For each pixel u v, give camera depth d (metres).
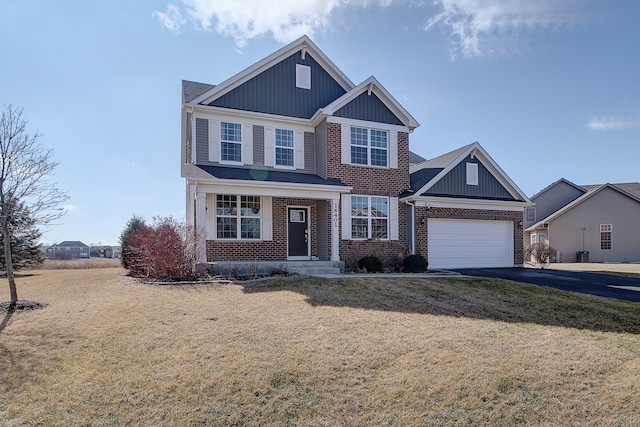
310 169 16.16
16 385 4.36
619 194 28.33
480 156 17.67
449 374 4.77
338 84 17.19
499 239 17.56
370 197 15.84
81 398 4.12
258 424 3.79
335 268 13.43
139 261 12.68
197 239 11.54
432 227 16.25
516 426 3.84
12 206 8.24
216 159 14.55
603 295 9.59
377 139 16.30
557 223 29.36
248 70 15.22
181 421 3.79
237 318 6.79
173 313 7.09
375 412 4.02
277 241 14.95
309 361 5.03
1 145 8.12
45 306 7.75
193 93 15.57
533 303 8.45
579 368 4.97
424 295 9.01
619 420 3.92
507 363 5.09
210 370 4.75
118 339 5.72
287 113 15.97
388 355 5.28
